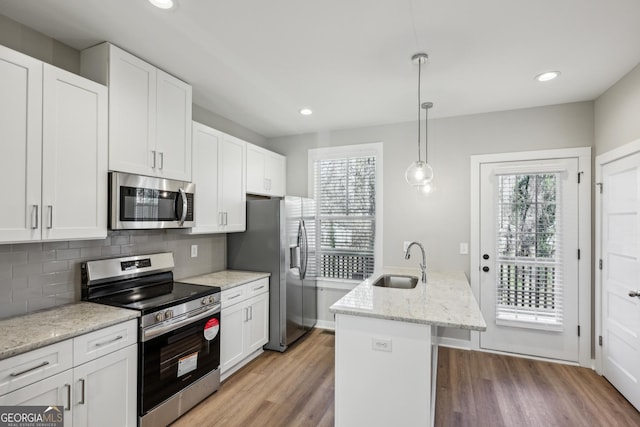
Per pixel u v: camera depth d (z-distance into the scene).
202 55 2.25
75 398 1.62
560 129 3.14
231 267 3.54
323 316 4.12
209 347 2.48
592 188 3.03
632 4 1.69
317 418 2.22
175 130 2.53
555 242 3.15
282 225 3.32
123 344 1.85
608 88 2.78
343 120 3.70
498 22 1.87
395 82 2.70
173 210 2.49
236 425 2.14
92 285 2.20
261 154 3.75
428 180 2.43
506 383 2.72
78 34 1.98
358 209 4.00
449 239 3.53
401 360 1.80
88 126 1.93
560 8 1.74
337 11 1.78
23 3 1.69
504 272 3.31
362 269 3.96
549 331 3.15
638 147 2.32
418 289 2.48
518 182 3.29
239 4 1.71
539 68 2.43
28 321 1.75
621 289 2.54
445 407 2.37
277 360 3.14
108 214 2.05
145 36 2.01
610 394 2.54
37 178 1.69
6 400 1.37
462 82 2.69
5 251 1.81
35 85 1.68
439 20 1.86
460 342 3.46
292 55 2.26
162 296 2.27
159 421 2.05
